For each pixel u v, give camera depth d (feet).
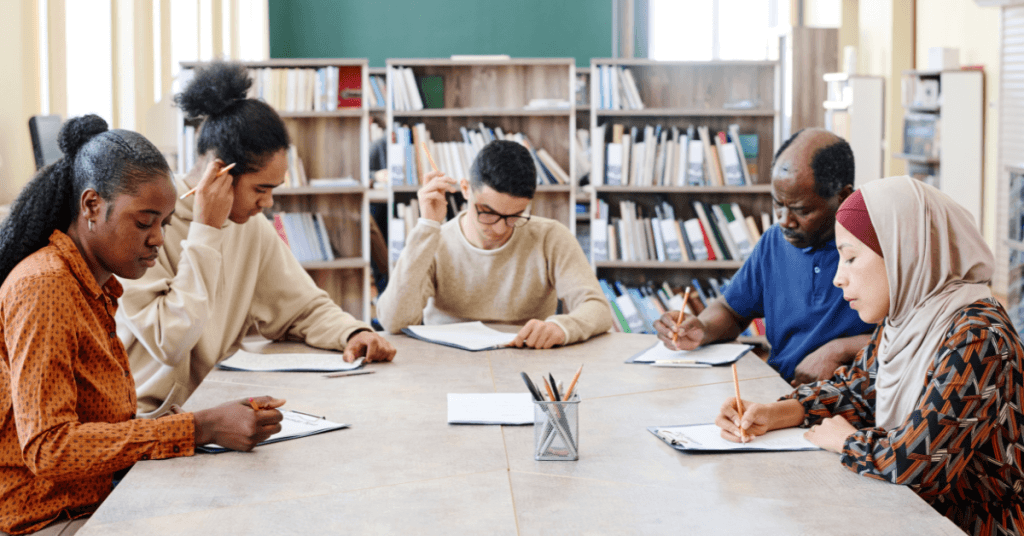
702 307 16.89
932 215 5.06
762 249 8.48
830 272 7.95
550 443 5.06
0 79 16.42
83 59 18.79
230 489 4.68
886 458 4.71
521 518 4.27
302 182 16.56
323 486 4.71
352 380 7.02
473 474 4.87
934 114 25.14
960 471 4.65
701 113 16.80
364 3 37.55
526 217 9.39
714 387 6.75
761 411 5.50
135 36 20.45
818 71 28.32
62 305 4.91
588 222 20.01
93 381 5.18
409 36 37.81
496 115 17.53
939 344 4.99
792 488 4.63
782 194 7.64
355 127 16.71
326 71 16.42
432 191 8.79
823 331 7.98
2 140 16.48
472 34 37.93
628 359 7.68
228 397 6.47
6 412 4.96
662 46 39.09
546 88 17.53
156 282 6.96
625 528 4.14
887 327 5.38
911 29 28.71
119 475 5.89
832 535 4.05
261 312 8.39
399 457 5.17
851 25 33.24
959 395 4.61
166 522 4.26
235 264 7.89
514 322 9.46
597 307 8.82
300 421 5.82
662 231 16.96
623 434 5.58
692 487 4.65
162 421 5.14
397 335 8.85
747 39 39.58
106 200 5.06
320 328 8.18
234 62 7.32
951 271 5.04
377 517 4.30
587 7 37.99
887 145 28.99
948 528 4.12
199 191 6.81
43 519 5.01
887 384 5.32
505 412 6.02
